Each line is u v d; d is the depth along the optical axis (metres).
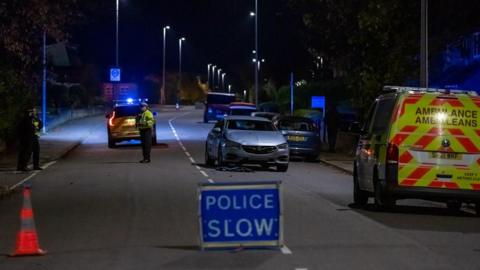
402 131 31.17
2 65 49.84
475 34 65.25
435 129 31.03
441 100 31.22
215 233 22.89
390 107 32.34
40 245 24.58
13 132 74.25
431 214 32.75
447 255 22.67
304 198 37.97
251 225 23.00
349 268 20.64
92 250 23.61
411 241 25.22
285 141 53.25
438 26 63.34
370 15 56.66
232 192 22.94
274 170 54.94
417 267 20.84
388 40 57.91
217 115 127.19
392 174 31.06
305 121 64.94
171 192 40.00
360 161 35.28
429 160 30.95
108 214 31.80
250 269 20.47
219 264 21.16
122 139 77.38
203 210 22.86
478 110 31.16
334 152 72.25
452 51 68.19
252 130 54.47
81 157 67.06
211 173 51.12
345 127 81.38
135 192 40.06
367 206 35.22
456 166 30.89
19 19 40.72
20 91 72.31
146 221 29.80
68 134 96.94
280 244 23.12
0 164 59.66
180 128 113.56
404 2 57.31
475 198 30.92
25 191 23.06
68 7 43.53
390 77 57.91
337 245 24.28
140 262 21.59
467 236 26.44
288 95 135.38
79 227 28.34
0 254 23.12
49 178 48.50
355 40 59.47
